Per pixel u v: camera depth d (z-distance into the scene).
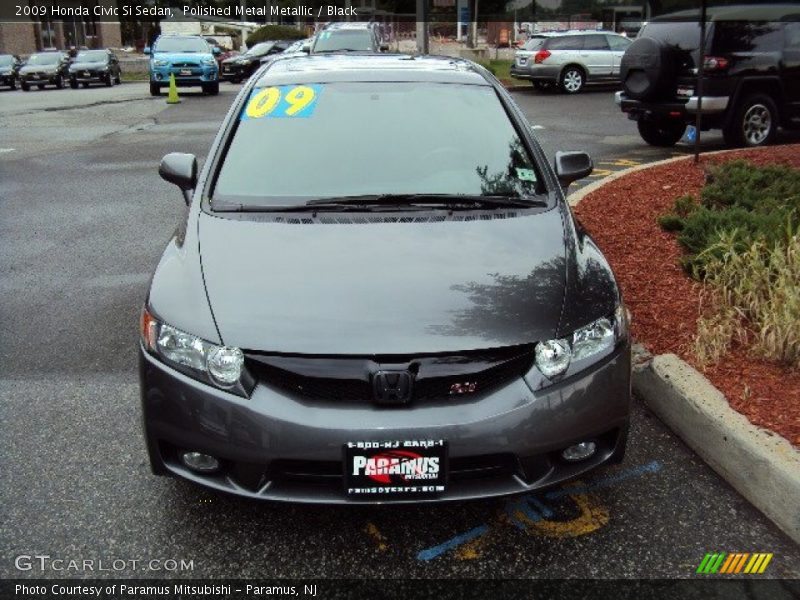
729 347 4.29
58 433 3.99
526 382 2.97
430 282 3.19
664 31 11.58
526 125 4.38
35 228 8.27
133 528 3.22
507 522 3.26
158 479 3.56
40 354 5.02
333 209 3.75
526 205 3.84
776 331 4.06
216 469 2.99
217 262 3.35
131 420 4.12
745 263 4.85
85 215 8.82
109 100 24.30
